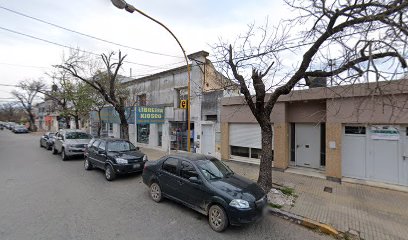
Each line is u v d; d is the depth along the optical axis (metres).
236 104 11.03
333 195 6.87
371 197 6.71
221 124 11.77
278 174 9.15
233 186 5.19
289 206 6.05
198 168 5.58
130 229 4.76
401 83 6.74
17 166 10.91
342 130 8.37
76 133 13.94
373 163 7.89
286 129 9.81
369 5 4.71
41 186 7.64
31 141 24.09
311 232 4.93
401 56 3.93
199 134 12.84
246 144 10.98
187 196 5.55
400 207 6.02
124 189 7.51
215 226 4.82
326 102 8.49
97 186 7.80
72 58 16.20
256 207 4.81
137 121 13.05
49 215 5.35
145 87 17.02
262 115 6.88
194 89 13.23
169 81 15.02
